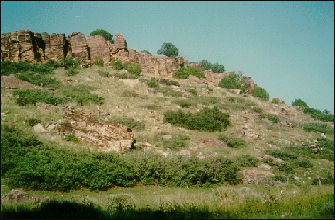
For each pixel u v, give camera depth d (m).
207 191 16.20
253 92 56.66
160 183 17.70
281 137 31.64
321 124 41.22
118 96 35.47
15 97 26.36
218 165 19.45
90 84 37.66
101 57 48.44
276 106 48.84
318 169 23.50
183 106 35.94
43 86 33.25
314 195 12.10
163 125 28.69
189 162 19.06
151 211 9.98
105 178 15.94
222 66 77.25
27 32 40.38
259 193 13.38
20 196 11.29
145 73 51.09
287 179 19.84
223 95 48.66
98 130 21.58
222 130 30.44
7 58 38.53
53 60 42.12
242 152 24.91
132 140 21.81
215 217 8.70
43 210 9.63
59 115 23.56
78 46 46.44
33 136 18.91
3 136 17.72
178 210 9.88
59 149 18.19
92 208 10.07
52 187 14.52
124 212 9.78
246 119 35.88
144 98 36.44
